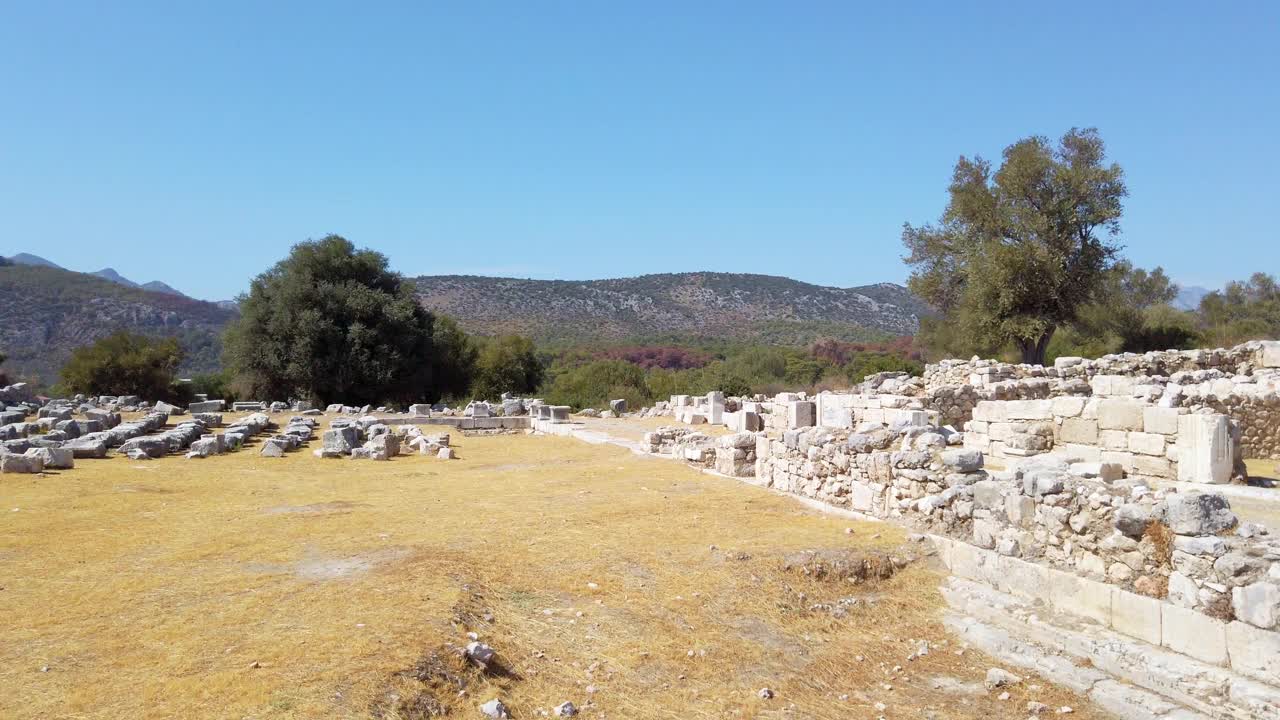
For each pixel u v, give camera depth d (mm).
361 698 6355
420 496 15570
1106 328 47062
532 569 10242
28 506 13633
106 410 35594
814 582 10102
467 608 8555
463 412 38781
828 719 7234
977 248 40719
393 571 9758
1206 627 7238
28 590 8961
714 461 19000
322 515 13375
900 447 12898
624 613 9008
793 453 15258
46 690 6379
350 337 46375
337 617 8086
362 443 25641
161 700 6223
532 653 7957
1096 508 8742
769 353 67250
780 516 13188
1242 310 60188
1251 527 7668
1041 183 39375
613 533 12102
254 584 9219
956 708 7438
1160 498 8430
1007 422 17547
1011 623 8742
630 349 99688
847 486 13547
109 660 6992
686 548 11227
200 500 14781
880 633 9039
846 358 82000
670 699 7414
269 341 46812
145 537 11570
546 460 21719
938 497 11164
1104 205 38094
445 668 7125
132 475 17344
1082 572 8742
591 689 7434
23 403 35594
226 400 52031
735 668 8086
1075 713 7188
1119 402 15414
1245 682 6770
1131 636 7938
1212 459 13695
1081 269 38531
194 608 8359
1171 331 47812
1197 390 17984
